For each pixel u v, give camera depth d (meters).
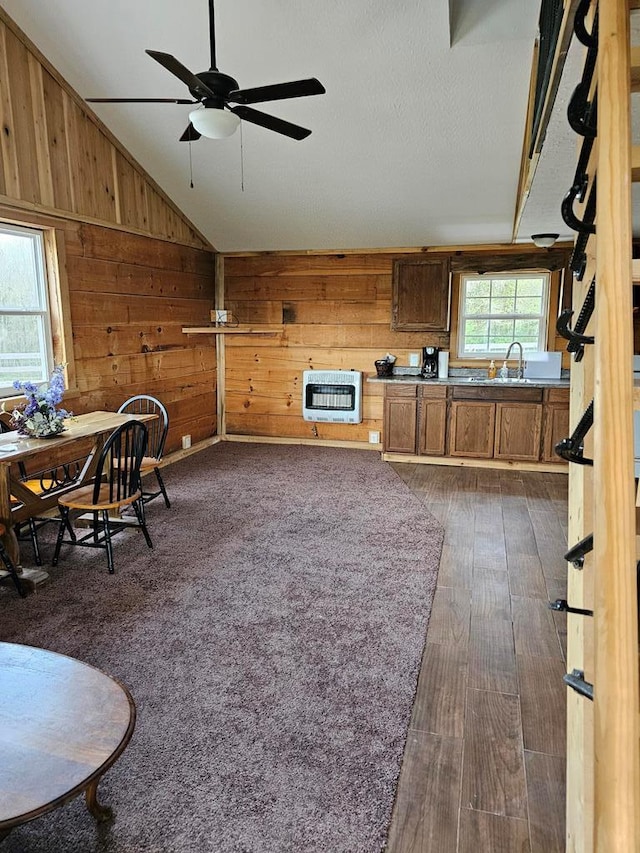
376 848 1.60
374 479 5.32
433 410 5.75
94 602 2.98
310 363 6.64
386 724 2.09
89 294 4.54
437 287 5.98
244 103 2.81
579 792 1.29
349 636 2.67
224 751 1.95
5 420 3.74
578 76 1.69
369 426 6.55
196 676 2.37
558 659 2.50
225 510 4.45
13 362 3.99
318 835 1.64
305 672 2.40
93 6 3.40
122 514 4.36
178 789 1.79
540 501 4.69
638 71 1.10
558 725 2.09
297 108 4.02
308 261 6.46
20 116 3.74
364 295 6.34
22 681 1.60
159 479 4.48
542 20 2.34
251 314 6.73
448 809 1.73
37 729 1.42
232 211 5.66
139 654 2.52
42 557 3.57
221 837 1.63
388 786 1.81
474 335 6.13
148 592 3.10
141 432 3.51
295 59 3.61
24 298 4.05
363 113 4.04
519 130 4.04
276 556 3.58
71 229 4.29
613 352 0.80
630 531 0.79
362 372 6.47
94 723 1.44
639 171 1.01
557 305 5.84
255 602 2.99
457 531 4.02
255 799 1.76
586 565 1.15
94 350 4.65
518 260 5.80
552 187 3.23
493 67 3.51
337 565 3.45
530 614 2.88
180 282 5.96
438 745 1.99
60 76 4.00
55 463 4.30
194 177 5.10
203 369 6.59
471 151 4.35
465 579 3.27
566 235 5.27
